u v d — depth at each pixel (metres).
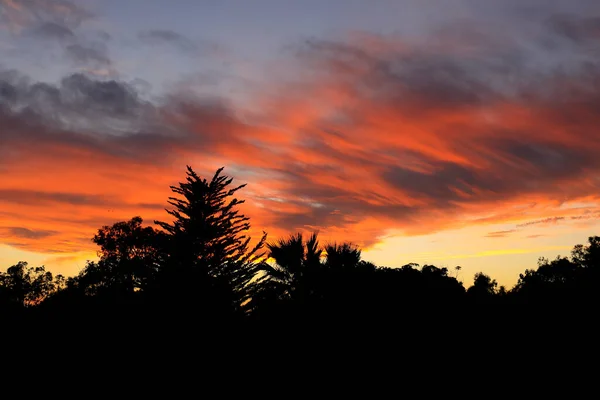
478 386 16.64
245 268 18.52
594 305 21.81
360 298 19.09
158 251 18.36
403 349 18.70
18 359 19.50
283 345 18.08
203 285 17.62
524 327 20.59
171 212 18.62
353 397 16.23
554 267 41.28
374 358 18.20
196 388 16.67
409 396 16.17
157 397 16.69
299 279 18.48
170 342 17.22
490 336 20.06
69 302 22.95
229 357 17.47
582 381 16.16
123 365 17.39
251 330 18.25
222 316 17.66
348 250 19.23
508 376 17.25
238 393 16.61
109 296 20.25
